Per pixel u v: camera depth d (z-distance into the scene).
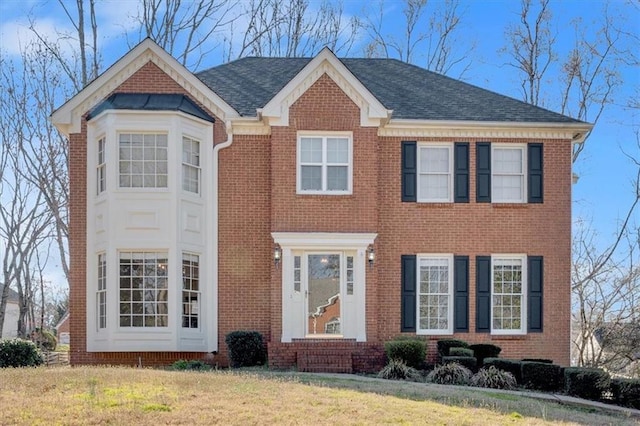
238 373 16.86
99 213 21.12
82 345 21.09
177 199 20.77
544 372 18.22
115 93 21.81
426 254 22.30
